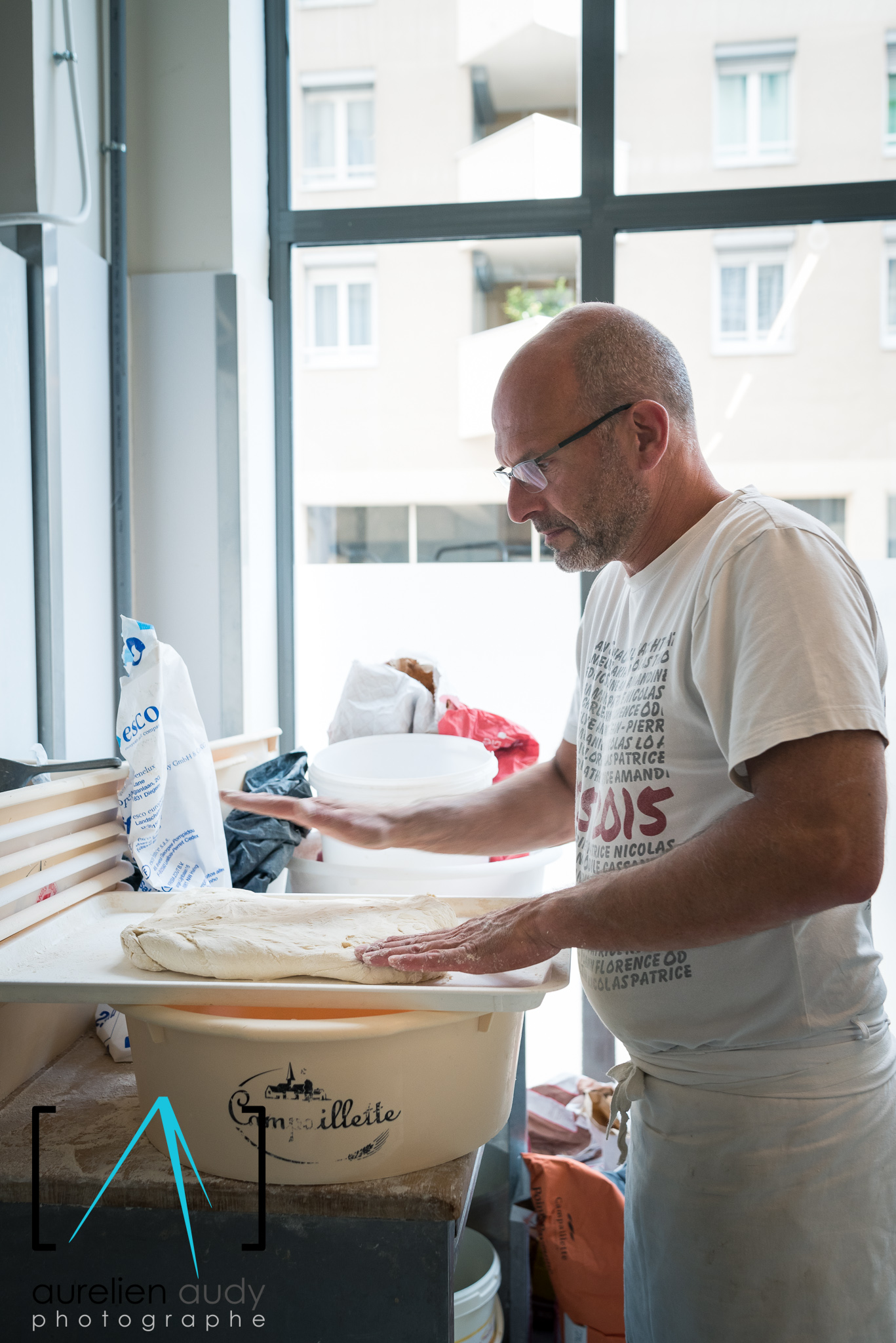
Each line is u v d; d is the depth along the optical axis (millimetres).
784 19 1858
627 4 1884
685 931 755
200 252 1797
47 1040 1075
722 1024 861
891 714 1859
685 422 950
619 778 920
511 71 1929
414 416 2006
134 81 1790
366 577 2035
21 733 1426
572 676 2025
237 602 1813
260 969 851
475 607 2021
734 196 1880
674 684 875
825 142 1869
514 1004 798
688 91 1886
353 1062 799
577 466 913
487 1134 902
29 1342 845
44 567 1466
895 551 1903
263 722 1954
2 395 1366
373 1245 805
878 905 1868
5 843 964
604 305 950
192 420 1807
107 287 1706
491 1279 1329
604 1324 1350
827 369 1900
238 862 1414
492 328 1979
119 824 1217
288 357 1999
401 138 1960
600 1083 1790
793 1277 837
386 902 1062
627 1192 1005
